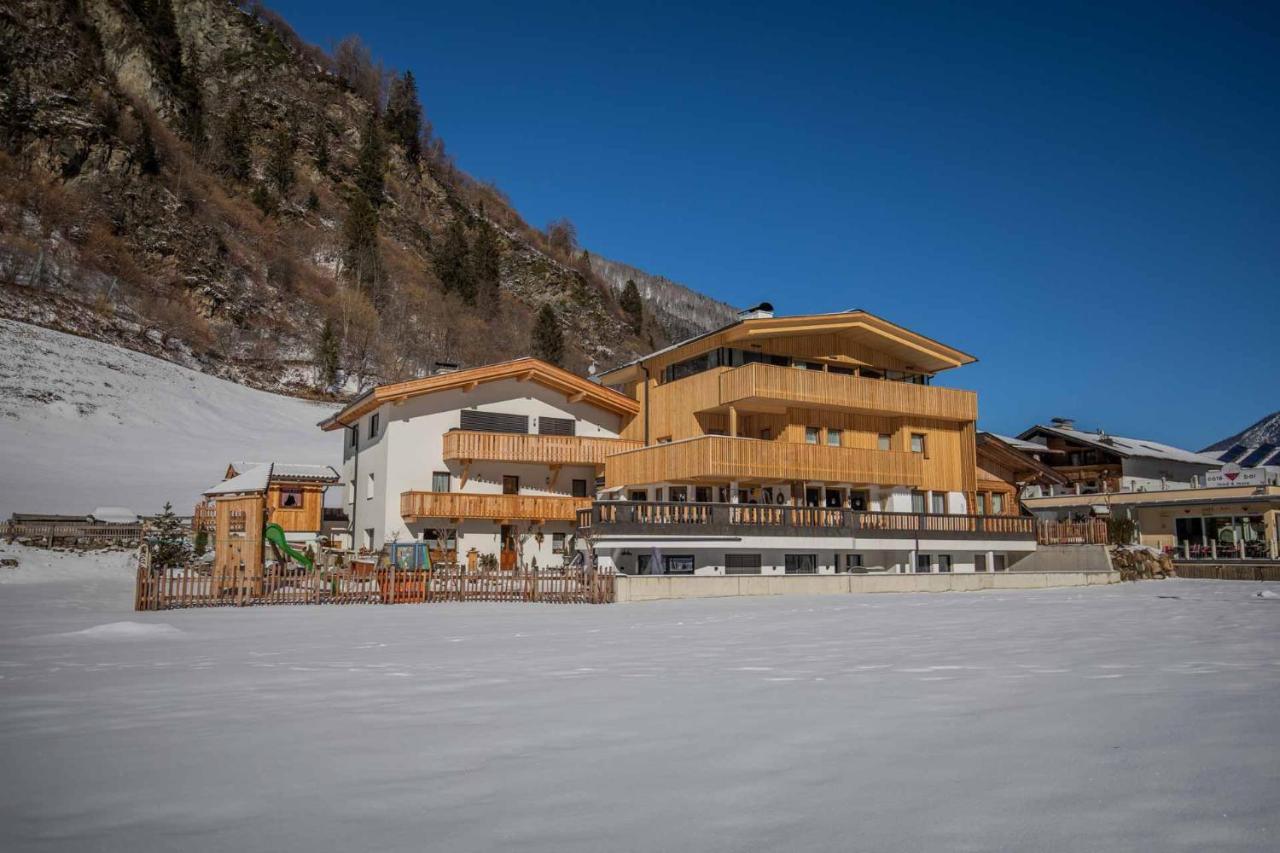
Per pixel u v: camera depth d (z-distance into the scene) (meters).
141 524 39.59
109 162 98.50
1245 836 3.78
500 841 3.87
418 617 19.22
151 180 103.19
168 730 6.33
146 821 4.21
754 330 35.78
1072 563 39.94
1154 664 9.61
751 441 34.59
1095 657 10.40
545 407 39.66
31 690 8.39
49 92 98.31
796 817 4.16
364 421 39.94
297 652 11.98
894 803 4.36
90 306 82.50
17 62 98.19
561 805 4.40
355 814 4.28
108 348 76.00
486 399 38.38
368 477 38.81
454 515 35.53
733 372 35.53
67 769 5.20
